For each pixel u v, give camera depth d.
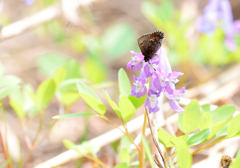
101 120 1.09
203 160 0.80
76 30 1.02
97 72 1.13
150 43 0.65
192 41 1.14
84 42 1.15
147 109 0.69
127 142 0.75
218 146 0.81
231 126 0.67
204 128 0.68
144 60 0.66
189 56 1.09
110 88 1.22
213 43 1.06
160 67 0.66
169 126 0.81
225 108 0.71
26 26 0.94
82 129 1.05
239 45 1.06
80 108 1.13
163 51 0.67
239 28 0.94
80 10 1.04
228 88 1.07
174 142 0.66
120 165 0.69
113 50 1.25
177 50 1.07
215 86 1.12
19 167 0.80
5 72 1.24
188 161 0.64
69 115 0.68
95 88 0.79
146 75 0.66
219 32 1.04
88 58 1.16
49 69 1.12
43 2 1.26
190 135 0.68
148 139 0.81
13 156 0.88
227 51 1.07
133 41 1.35
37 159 0.92
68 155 0.78
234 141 0.81
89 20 1.14
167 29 1.06
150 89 0.67
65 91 0.79
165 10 1.09
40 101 0.78
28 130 1.03
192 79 1.21
